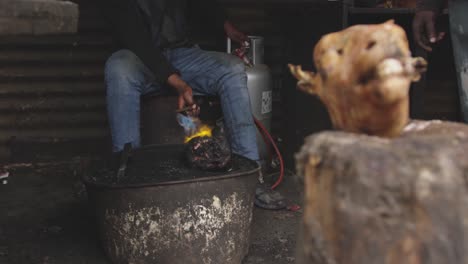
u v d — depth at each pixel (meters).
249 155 3.52
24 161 4.73
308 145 1.24
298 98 4.29
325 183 1.20
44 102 4.82
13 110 4.79
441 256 1.09
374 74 1.14
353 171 1.12
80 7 4.82
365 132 1.25
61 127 4.85
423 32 3.07
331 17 3.83
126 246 2.55
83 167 4.55
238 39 4.05
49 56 4.81
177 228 2.50
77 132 4.87
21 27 1.47
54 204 3.79
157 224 2.49
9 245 3.14
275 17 4.94
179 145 3.03
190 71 3.64
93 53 4.87
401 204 1.10
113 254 2.63
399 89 1.10
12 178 4.34
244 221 2.69
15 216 3.57
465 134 1.20
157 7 3.70
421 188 1.08
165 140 3.65
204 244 2.55
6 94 4.77
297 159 1.28
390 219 1.11
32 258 2.98
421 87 3.94
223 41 4.78
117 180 2.57
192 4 3.96
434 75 4.73
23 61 4.79
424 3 2.96
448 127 1.31
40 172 4.48
